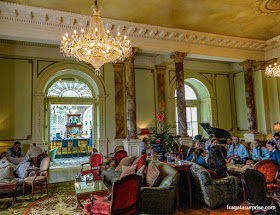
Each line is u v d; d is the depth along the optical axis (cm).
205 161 470
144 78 975
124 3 586
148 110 962
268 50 964
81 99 945
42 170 517
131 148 715
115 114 905
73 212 399
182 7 616
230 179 405
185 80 1125
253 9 641
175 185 373
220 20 704
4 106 774
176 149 504
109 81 916
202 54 852
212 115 1088
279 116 916
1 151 754
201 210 389
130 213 287
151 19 680
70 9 602
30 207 429
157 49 779
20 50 812
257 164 347
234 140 577
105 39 491
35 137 795
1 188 438
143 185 392
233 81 1147
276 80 934
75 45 478
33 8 582
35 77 819
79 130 1438
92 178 436
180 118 797
